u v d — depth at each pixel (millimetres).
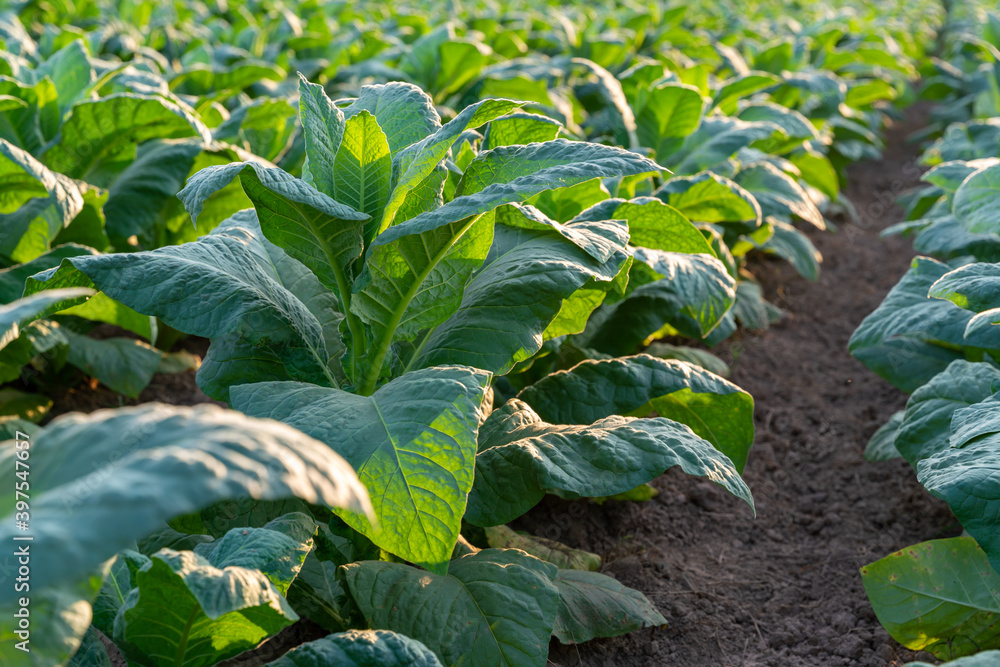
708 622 2588
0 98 3162
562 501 3098
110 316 3166
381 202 1975
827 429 3904
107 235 3242
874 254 6215
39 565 822
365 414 1707
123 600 1711
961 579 2219
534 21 8461
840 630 2562
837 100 6238
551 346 2691
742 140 4016
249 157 3473
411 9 9516
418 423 1633
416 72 5297
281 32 7027
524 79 4879
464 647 1854
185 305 1830
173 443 1021
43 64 3865
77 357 3479
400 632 1850
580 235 2170
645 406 2654
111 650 2285
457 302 2035
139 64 4559
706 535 3100
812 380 4406
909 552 2281
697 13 11961
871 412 4016
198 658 1611
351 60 6699
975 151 5281
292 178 1772
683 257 2939
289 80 5781
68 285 1971
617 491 1933
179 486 897
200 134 3312
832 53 8094
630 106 4758
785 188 4402
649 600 2584
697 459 1990
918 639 2248
